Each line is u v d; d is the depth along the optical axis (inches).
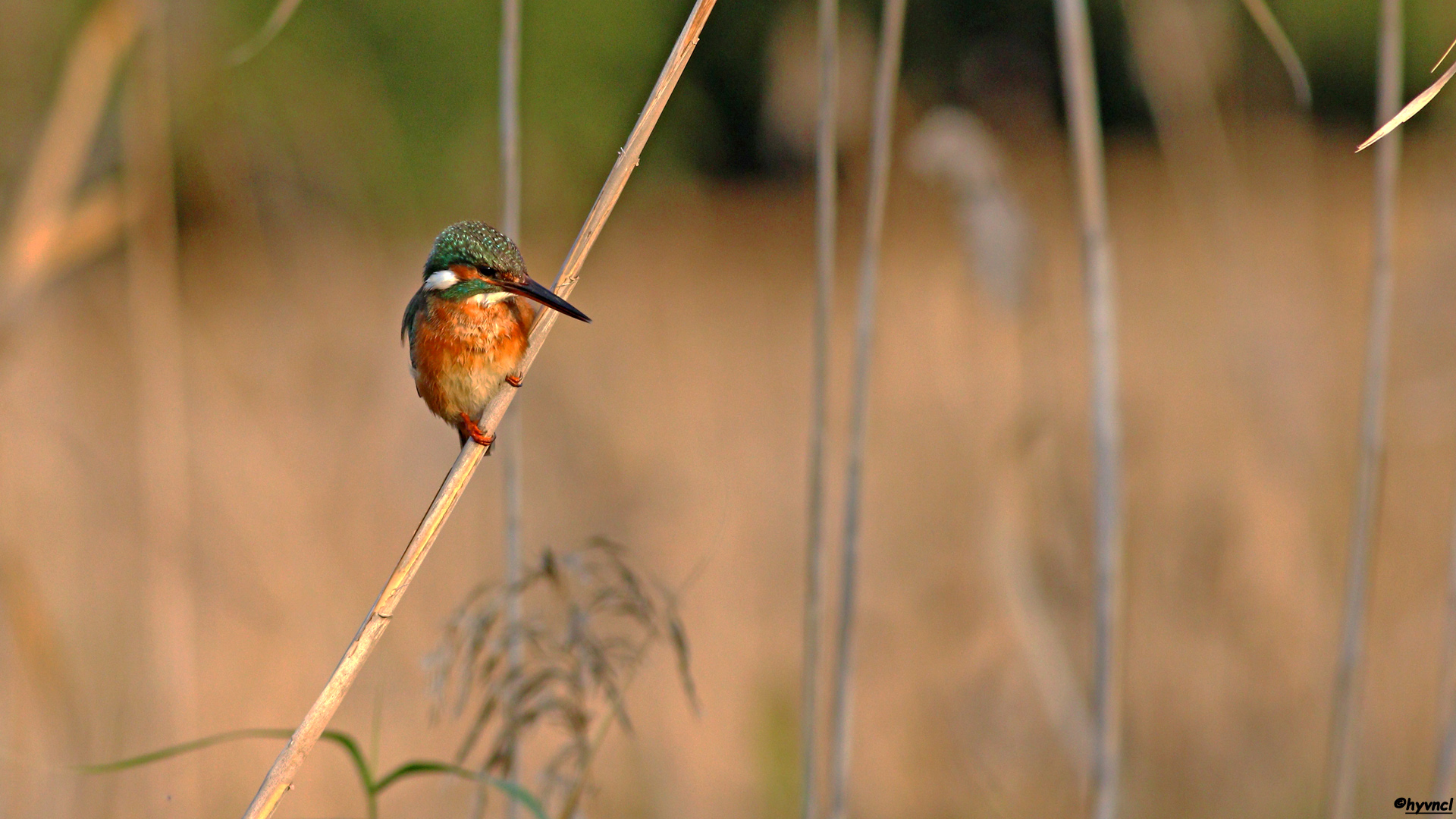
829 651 411.2
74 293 568.7
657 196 1052.5
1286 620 399.2
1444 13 1018.7
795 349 757.3
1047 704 326.0
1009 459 356.2
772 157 525.7
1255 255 470.9
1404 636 401.1
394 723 391.9
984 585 392.8
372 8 1109.7
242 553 429.7
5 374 389.4
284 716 389.4
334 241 613.9
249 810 184.1
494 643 227.0
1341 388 479.8
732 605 450.3
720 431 577.0
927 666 388.5
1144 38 436.5
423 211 1143.6
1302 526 409.7
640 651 231.1
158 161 371.9
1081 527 366.0
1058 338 381.4
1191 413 484.7
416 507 462.0
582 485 486.9
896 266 766.5
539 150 1187.9
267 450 489.4
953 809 366.3
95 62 322.7
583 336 739.4
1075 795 348.2
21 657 312.0
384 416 484.1
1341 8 1337.4
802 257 940.6
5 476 419.8
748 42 997.2
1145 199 1069.1
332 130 631.2
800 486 538.0
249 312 590.6
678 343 731.4
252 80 542.6
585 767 226.2
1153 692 389.4
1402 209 679.7
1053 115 772.0
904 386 563.8
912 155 341.7
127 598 422.0
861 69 462.0
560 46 1238.9
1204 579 401.4
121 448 498.3
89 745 349.1
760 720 375.6
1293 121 599.2
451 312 243.4
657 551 466.3
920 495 446.0
